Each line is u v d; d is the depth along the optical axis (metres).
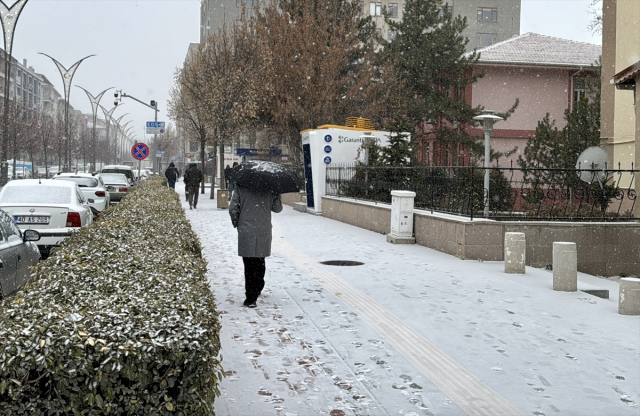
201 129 37.91
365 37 38.25
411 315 7.66
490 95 35.78
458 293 9.06
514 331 7.02
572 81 36.00
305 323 7.20
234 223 8.09
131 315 3.62
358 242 15.20
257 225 7.98
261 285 8.19
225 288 9.34
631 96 20.14
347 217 20.34
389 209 16.61
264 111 35.50
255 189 7.88
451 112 31.52
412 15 34.75
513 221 12.64
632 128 20.03
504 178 13.82
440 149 33.62
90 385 3.09
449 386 5.20
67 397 3.09
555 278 9.44
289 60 33.72
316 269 11.06
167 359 3.19
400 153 20.52
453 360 5.91
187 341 3.25
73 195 12.91
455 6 75.50
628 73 15.95
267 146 53.72
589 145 21.33
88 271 5.04
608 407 4.81
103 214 11.46
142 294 4.24
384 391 5.05
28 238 8.74
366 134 23.92
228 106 34.50
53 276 4.80
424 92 33.91
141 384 3.14
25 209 12.09
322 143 23.70
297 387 5.10
